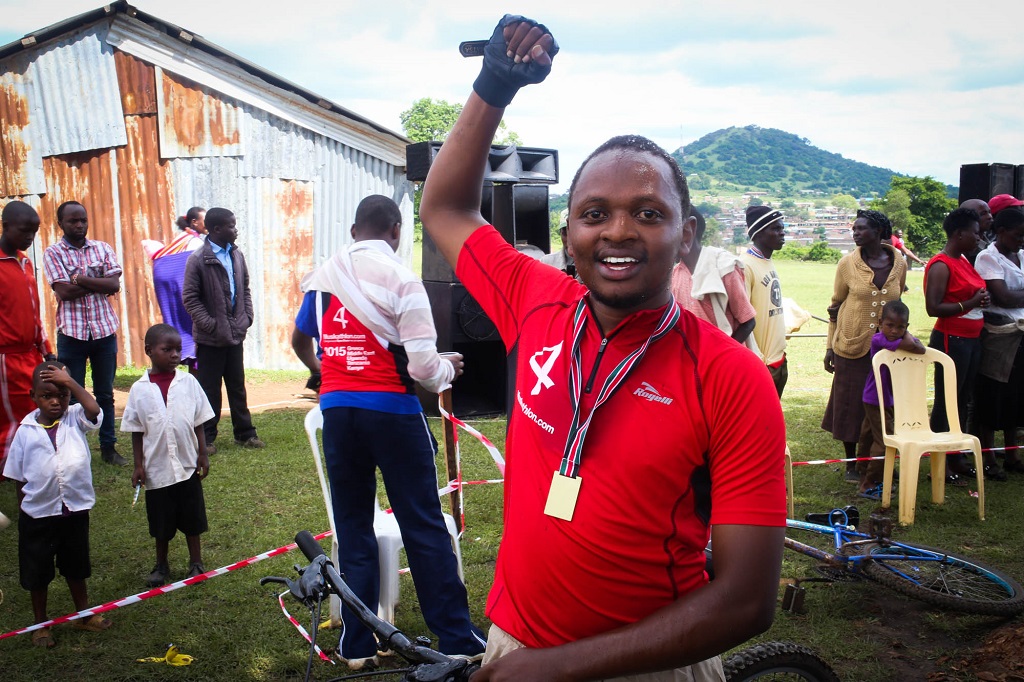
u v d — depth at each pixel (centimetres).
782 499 146
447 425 541
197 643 427
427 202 211
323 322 394
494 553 544
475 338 902
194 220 1003
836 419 698
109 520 605
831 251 4806
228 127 1209
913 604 477
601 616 155
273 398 1049
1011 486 695
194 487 503
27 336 625
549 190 950
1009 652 406
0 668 400
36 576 429
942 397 711
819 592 492
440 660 160
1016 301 688
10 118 1180
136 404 485
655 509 151
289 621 450
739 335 547
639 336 159
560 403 163
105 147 1198
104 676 396
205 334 761
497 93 195
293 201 1245
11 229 617
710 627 139
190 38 1166
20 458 427
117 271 740
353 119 1245
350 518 394
